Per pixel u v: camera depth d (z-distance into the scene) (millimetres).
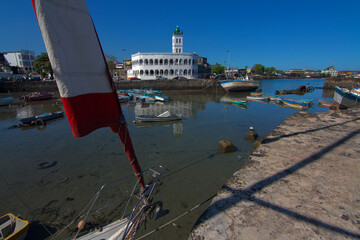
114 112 2744
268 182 3330
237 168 10914
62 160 12016
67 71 2160
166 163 11555
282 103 32219
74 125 2326
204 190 9023
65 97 2203
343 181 3275
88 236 5176
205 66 91375
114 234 5012
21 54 71125
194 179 9883
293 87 70938
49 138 15820
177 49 63875
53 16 1983
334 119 6980
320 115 7625
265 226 2436
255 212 2676
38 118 20156
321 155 4223
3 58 71062
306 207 2719
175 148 13672
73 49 2205
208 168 10930
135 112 27281
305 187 3152
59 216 7559
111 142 14680
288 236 2279
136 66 60938
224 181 9711
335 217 2521
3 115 25078
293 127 6227
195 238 2318
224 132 17219
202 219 2609
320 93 49375
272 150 4574
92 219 7320
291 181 3330
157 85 51531
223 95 45438
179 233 6789
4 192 9055
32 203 8312
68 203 8273
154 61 57969
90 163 11602
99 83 2529
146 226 7020
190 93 48656
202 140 15188
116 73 76562
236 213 2676
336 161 3945
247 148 13562
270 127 18750
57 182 9766
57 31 2029
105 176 10250
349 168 3670
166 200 8367
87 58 2354
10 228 6234
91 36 2357
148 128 18547
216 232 2381
